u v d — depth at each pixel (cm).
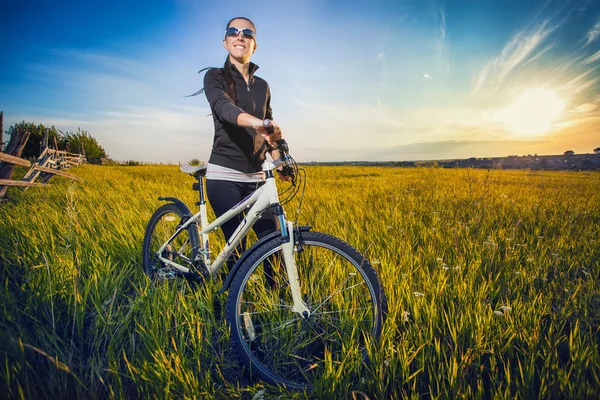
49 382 163
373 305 198
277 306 229
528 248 357
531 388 162
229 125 242
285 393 177
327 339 220
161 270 288
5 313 210
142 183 999
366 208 532
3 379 155
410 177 1373
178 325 214
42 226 409
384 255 305
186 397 159
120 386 165
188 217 295
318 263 249
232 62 251
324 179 1216
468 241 356
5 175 657
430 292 246
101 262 308
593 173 1620
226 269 275
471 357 176
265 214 258
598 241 363
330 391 167
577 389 158
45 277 266
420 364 186
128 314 223
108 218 453
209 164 255
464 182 1007
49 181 1068
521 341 199
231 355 212
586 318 225
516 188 858
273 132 190
